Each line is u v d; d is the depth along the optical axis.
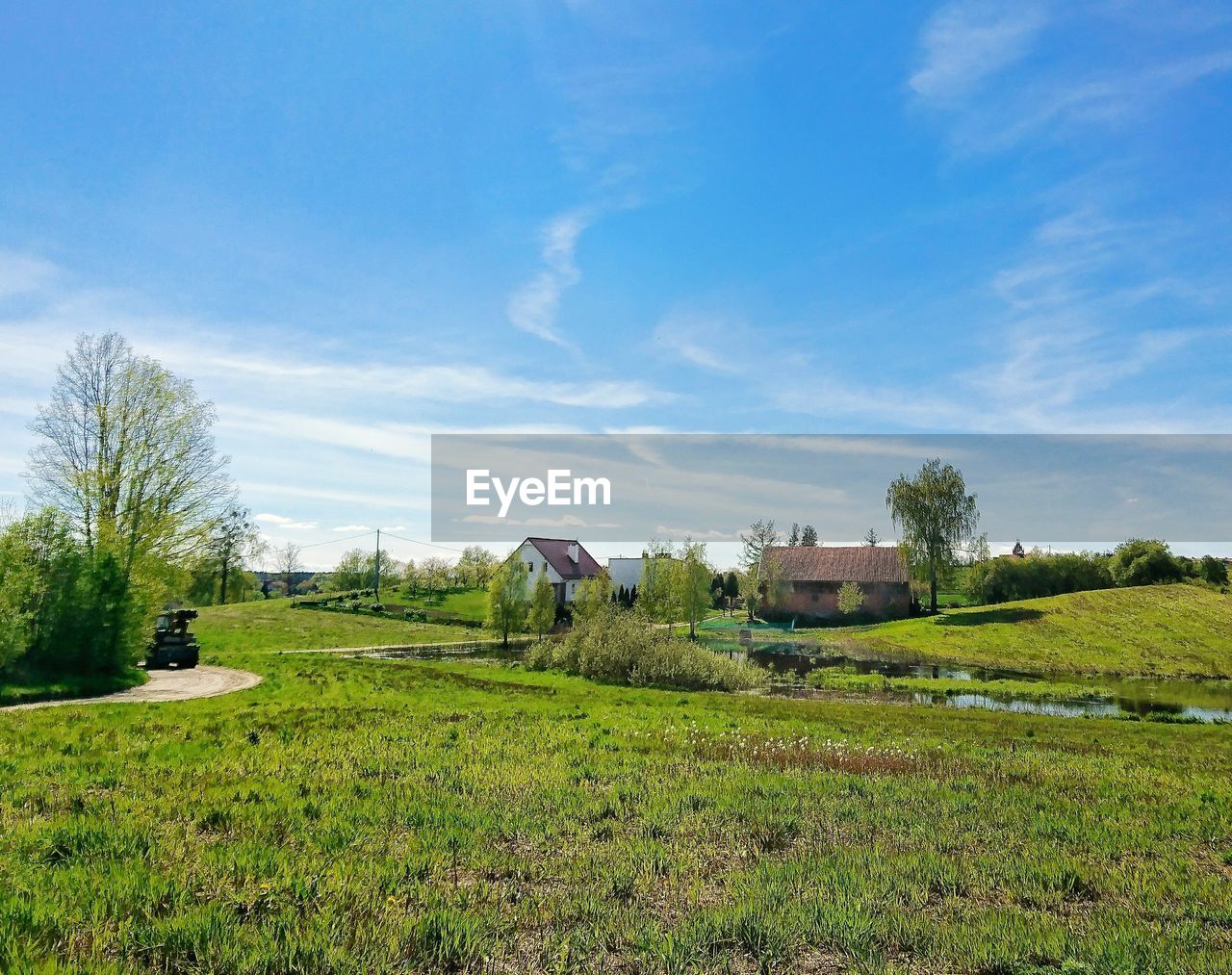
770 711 22.31
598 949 5.84
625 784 11.33
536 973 5.46
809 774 12.57
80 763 11.98
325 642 57.19
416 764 12.61
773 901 6.70
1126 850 8.82
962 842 8.81
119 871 6.85
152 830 8.20
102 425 35.38
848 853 8.27
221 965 5.23
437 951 5.63
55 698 23.42
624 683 31.34
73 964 5.05
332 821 8.84
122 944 5.45
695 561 64.75
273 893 6.55
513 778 11.59
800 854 8.24
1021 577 81.19
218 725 16.73
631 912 6.43
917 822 9.62
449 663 40.19
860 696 31.56
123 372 36.12
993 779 12.79
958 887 7.38
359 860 7.53
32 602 25.05
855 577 78.88
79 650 26.22
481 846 8.14
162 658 34.25
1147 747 17.95
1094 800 11.38
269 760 12.59
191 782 10.80
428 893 6.72
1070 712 28.69
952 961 5.77
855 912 6.41
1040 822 9.70
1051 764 14.59
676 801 10.31
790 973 5.51
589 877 7.34
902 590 77.44
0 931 5.42
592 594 67.81
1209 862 8.52
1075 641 51.81
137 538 35.31
